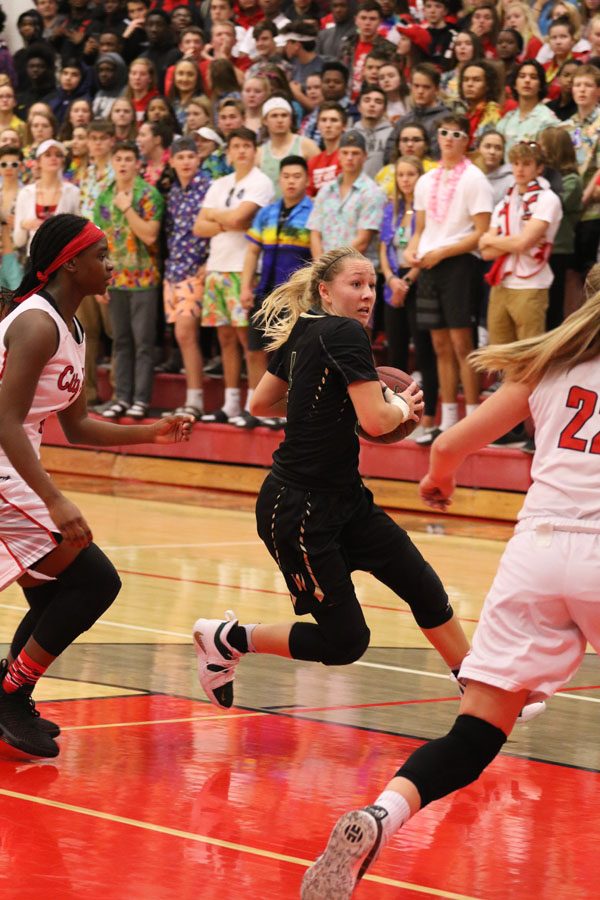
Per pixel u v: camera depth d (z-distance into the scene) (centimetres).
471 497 1747
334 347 657
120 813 599
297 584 693
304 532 680
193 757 698
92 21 2511
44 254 666
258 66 2077
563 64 1798
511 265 1588
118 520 1678
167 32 2272
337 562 687
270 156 1867
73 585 686
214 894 500
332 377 665
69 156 2111
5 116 2280
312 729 764
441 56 1925
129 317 1981
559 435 514
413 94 1775
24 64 2475
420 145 1714
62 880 509
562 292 1630
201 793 635
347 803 627
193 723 769
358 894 511
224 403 2078
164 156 1966
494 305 1619
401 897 510
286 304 719
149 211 1922
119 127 2027
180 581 1266
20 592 1205
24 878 509
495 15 1909
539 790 666
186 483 2003
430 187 1648
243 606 1146
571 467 507
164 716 783
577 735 782
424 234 1655
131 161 1906
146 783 648
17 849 543
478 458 1747
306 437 677
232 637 753
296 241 1755
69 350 669
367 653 990
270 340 1705
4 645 960
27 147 2127
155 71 2150
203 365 2105
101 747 711
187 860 538
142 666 912
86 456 2112
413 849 570
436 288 1659
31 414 668
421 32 1927
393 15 2086
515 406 530
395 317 1745
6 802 609
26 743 680
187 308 1927
